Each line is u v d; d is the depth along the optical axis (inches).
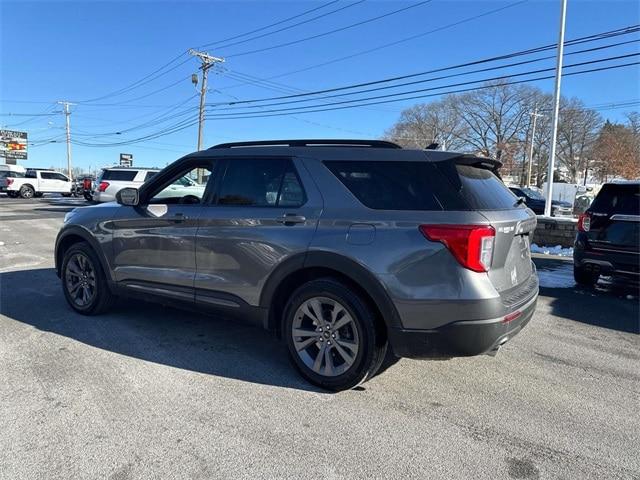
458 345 127.7
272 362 165.0
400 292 130.1
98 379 148.7
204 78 1369.3
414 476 105.2
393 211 134.5
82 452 111.0
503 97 2706.7
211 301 164.9
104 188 764.6
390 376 156.7
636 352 185.5
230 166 166.1
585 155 2689.5
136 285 186.2
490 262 129.2
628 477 106.4
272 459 110.1
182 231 170.2
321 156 149.8
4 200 1208.8
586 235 284.4
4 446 112.5
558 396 145.7
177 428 122.0
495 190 148.6
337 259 137.3
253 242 153.2
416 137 2876.5
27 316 210.1
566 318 231.5
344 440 118.4
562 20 633.6
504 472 107.2
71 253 209.6
